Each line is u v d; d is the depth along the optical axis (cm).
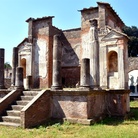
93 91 1298
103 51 1856
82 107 1252
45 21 2347
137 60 3475
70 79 2294
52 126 1175
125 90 1589
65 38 2378
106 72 1836
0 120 1259
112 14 2189
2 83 1652
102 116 1457
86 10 2117
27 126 1148
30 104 1196
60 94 1321
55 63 1395
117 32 1788
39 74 2327
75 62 2277
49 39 2306
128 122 1351
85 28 2112
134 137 938
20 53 2461
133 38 5316
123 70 1734
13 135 992
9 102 1371
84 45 2100
